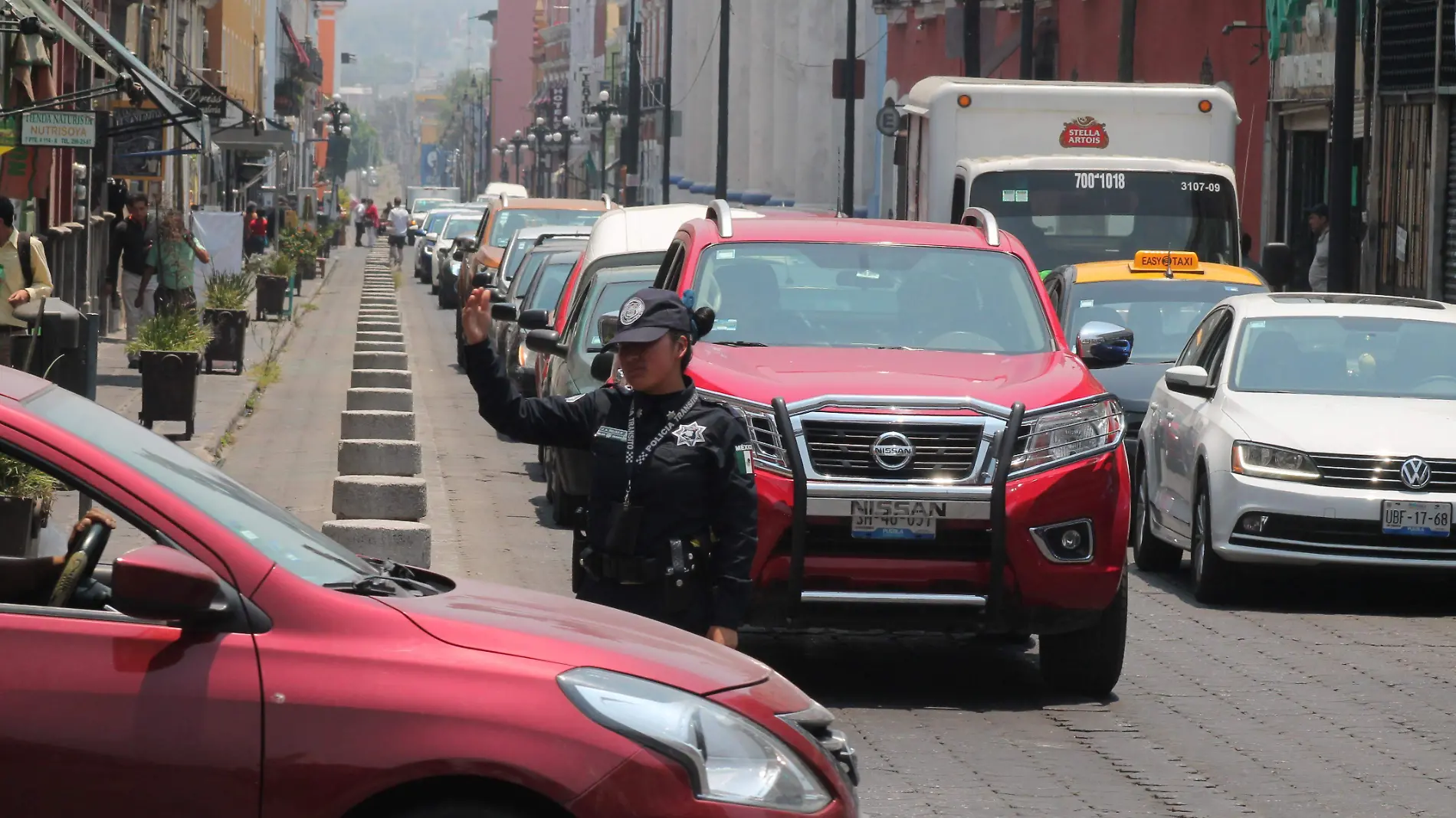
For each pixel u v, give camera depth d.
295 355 46.28
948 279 15.42
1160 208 30.50
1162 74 52.53
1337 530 17.81
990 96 31.44
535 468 27.73
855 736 12.75
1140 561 21.06
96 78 46.88
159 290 37.81
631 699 7.11
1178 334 24.94
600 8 187.88
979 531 13.33
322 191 157.75
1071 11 59.69
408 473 21.48
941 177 31.64
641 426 9.74
